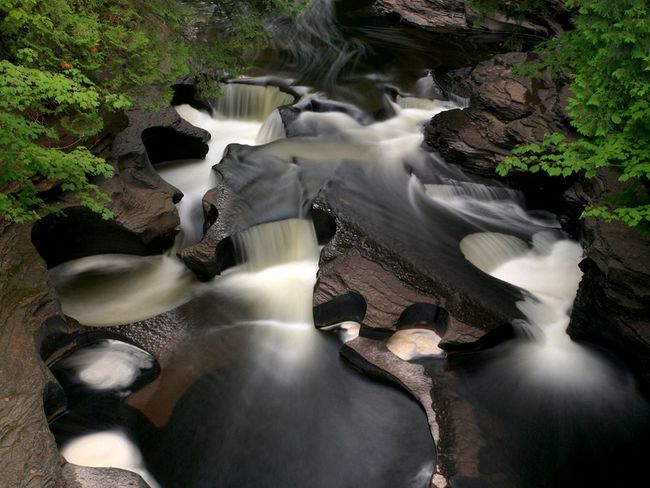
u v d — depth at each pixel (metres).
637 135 6.86
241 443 6.79
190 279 9.10
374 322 7.87
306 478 6.48
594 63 7.53
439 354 7.87
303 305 8.62
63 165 6.75
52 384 6.57
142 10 9.56
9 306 6.96
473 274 8.65
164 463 6.55
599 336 7.89
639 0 7.29
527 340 8.07
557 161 7.35
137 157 9.90
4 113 6.23
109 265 9.24
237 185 9.88
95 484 5.72
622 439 6.94
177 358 7.74
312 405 7.27
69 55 8.10
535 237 9.91
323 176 10.32
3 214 6.82
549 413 7.18
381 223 9.31
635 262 7.36
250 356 7.84
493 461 6.58
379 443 6.86
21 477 5.35
